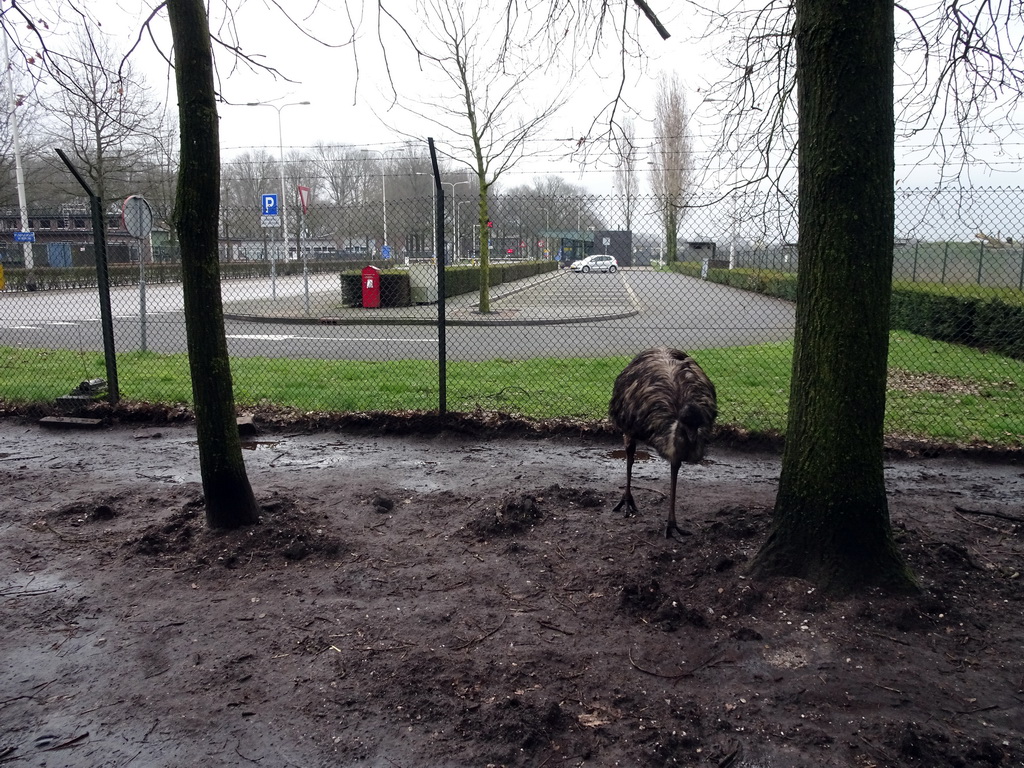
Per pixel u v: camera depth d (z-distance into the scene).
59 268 24.02
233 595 4.51
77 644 3.99
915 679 3.62
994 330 12.74
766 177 6.47
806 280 4.38
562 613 4.28
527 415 8.31
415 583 4.65
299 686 3.61
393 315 20.00
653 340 15.11
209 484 5.20
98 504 5.91
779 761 3.07
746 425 7.78
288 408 8.74
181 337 16.28
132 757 3.12
